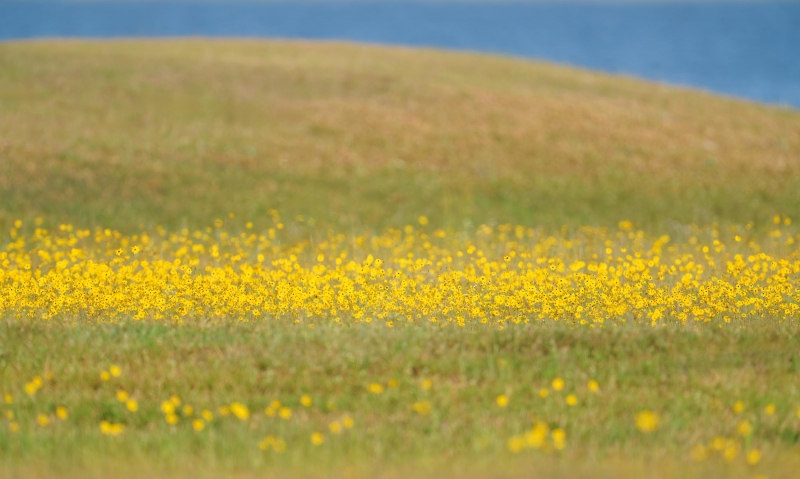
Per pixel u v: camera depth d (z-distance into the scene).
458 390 34.94
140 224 85.75
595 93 156.88
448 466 27.52
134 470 27.44
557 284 48.09
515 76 166.50
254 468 27.41
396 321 43.41
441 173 110.38
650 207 101.62
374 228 91.44
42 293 47.31
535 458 27.91
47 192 91.44
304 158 112.19
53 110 123.50
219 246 74.69
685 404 33.69
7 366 37.59
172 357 38.28
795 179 112.25
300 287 48.62
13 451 29.05
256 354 38.41
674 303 46.09
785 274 49.69
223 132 119.81
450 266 57.88
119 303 45.56
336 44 199.50
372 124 127.31
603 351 39.41
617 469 27.02
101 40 189.00
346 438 29.94
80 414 33.06
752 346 40.25
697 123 138.38
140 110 127.31
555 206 101.62
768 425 31.98
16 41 180.12
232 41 196.00
